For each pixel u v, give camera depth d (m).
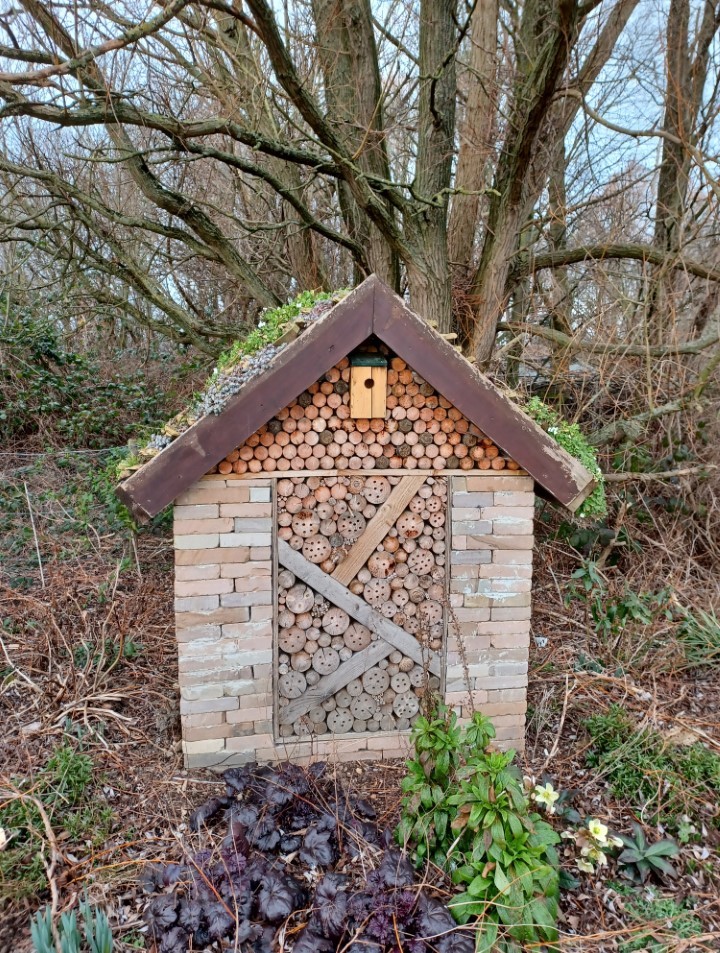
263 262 7.83
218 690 3.20
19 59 4.68
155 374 8.12
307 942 2.31
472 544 3.28
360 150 5.16
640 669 4.54
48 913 2.27
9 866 2.64
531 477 3.26
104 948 2.23
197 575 3.08
